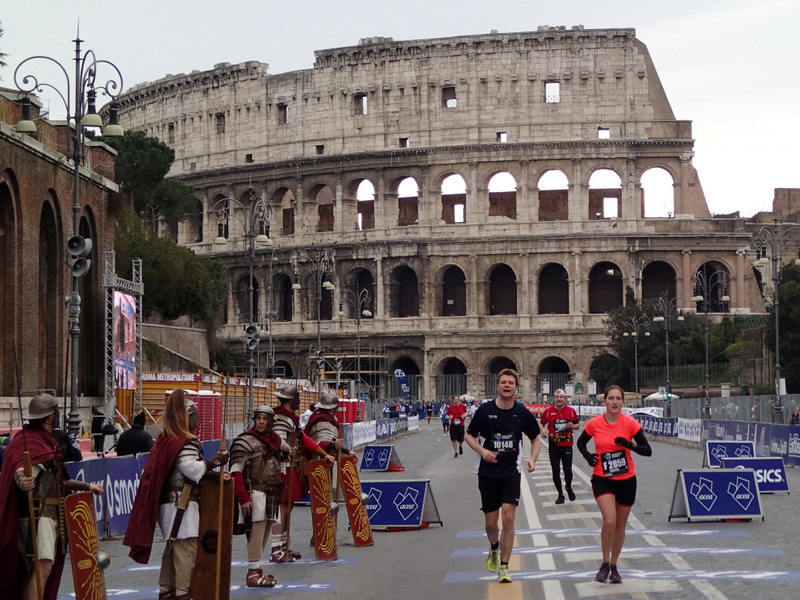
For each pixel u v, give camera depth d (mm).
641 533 34562
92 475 37281
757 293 167000
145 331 119250
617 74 166125
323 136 174500
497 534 26891
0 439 41531
